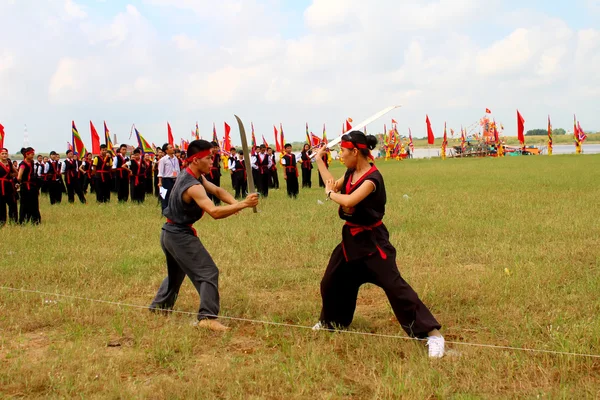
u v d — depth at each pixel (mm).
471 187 21531
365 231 5344
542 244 9688
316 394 4414
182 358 5145
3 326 6102
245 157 5746
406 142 71625
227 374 4727
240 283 7699
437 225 11750
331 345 5359
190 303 6855
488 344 5363
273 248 9727
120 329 5812
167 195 15414
